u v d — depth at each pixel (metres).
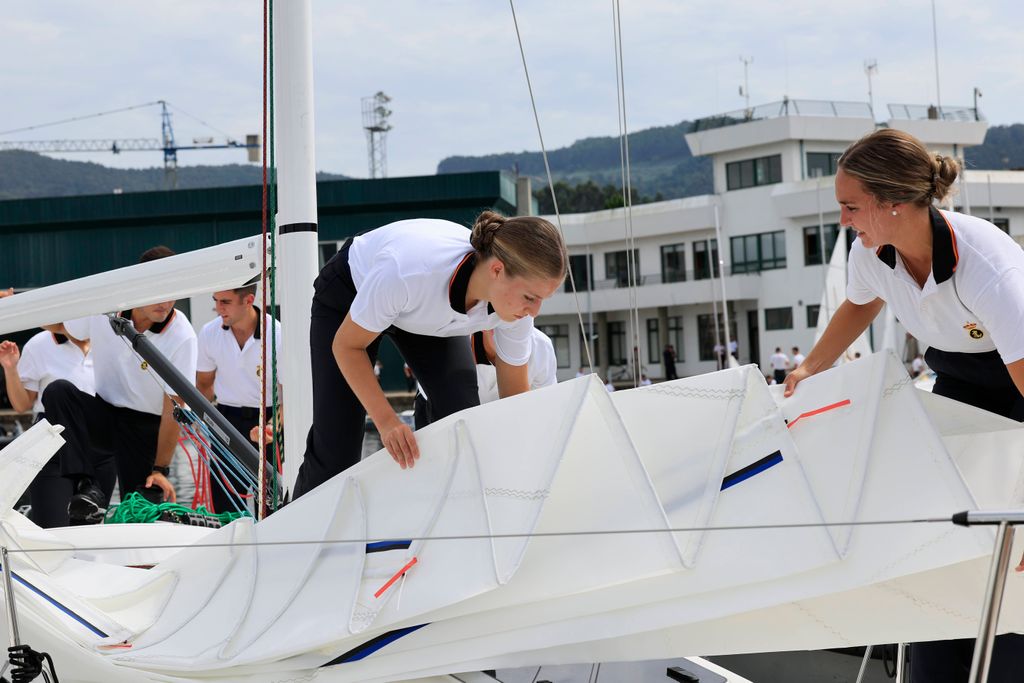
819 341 2.12
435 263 1.97
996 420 1.66
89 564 2.03
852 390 1.58
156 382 3.42
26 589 1.72
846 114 31.36
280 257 2.42
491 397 2.74
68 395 3.20
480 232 1.94
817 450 1.57
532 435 1.61
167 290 2.53
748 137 31.09
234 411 4.04
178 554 1.94
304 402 2.39
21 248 24.12
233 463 3.10
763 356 31.31
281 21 2.40
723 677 1.76
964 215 1.76
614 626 1.53
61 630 1.70
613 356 34.06
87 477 3.19
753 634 1.58
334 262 2.19
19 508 3.48
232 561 1.86
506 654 1.58
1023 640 1.74
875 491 1.48
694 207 31.70
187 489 7.08
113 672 1.65
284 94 2.40
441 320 2.04
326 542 1.56
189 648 1.72
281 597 1.73
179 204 23.72
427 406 2.43
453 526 1.64
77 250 24.11
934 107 32.16
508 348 2.26
